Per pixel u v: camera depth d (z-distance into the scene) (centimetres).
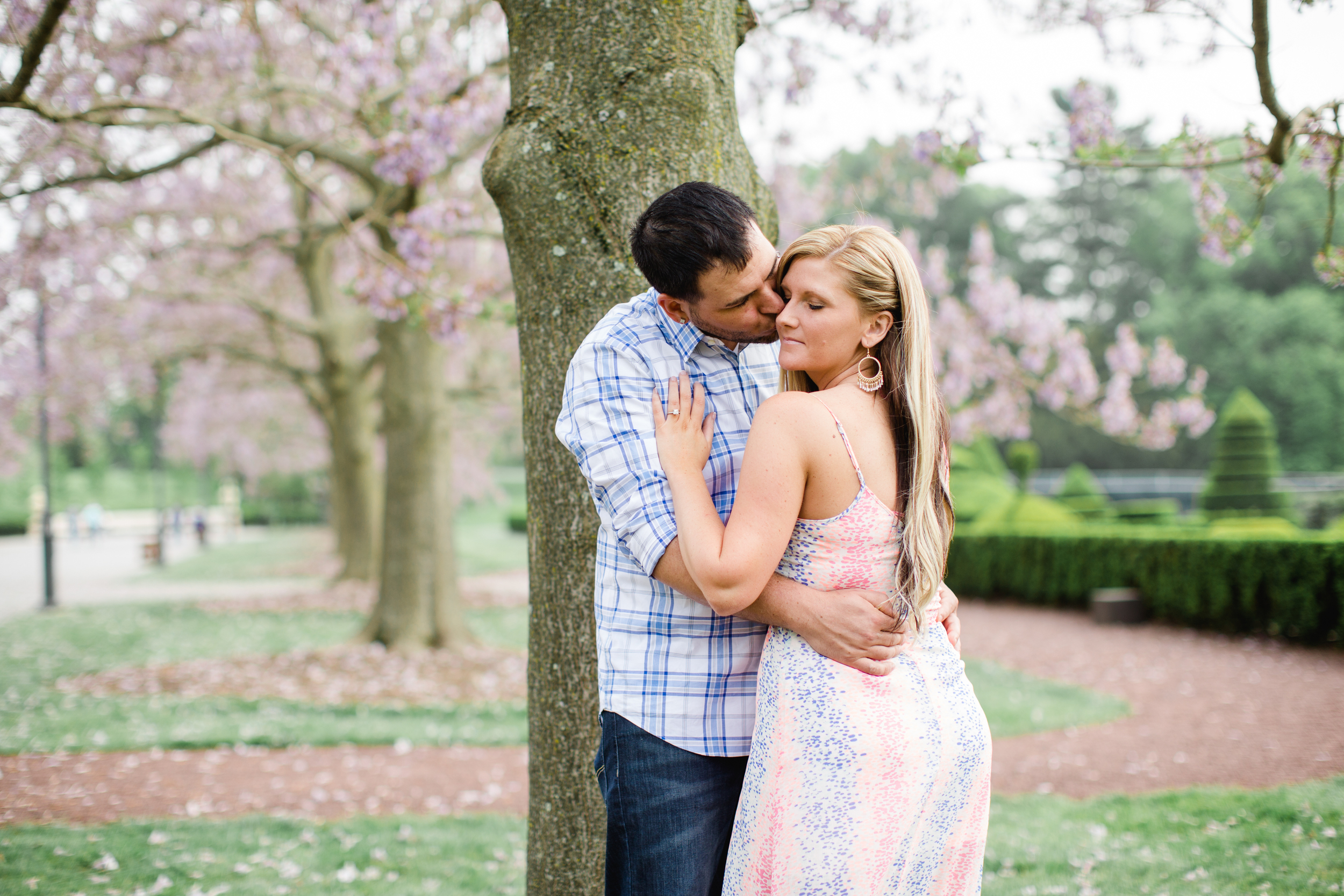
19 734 623
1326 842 375
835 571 163
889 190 1168
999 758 577
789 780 160
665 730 171
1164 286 3506
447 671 864
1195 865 366
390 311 616
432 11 825
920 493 166
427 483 984
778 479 158
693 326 181
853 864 156
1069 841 408
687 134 222
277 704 737
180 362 1680
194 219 1159
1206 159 398
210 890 350
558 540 227
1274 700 701
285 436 2505
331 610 1338
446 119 595
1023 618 1207
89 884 350
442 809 483
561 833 228
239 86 766
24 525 3853
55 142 569
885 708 161
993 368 1105
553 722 229
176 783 518
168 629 1159
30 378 1327
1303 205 2925
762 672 170
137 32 687
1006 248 3681
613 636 178
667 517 165
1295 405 3005
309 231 1072
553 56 225
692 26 224
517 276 233
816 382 179
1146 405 3206
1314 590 924
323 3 853
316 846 411
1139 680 805
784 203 1026
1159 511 1791
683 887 169
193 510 4056
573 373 182
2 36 474
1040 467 3462
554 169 222
